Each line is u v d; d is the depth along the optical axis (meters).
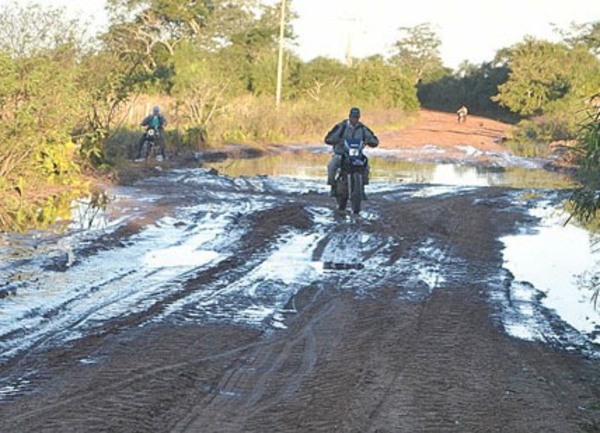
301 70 68.81
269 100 51.44
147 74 28.88
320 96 64.06
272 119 45.47
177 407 6.79
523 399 7.31
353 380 7.57
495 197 22.08
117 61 25.06
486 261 13.70
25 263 11.92
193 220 16.50
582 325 10.03
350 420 6.62
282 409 6.83
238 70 63.75
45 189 18.86
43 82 18.12
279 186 23.34
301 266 12.71
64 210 16.95
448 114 95.00
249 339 8.82
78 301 10.03
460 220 17.84
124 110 30.80
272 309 10.14
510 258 14.07
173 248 13.63
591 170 9.20
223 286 11.18
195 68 41.34
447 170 32.34
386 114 67.75
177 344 8.51
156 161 28.75
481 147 47.38
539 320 10.14
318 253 13.77
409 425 6.56
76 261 12.24
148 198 19.48
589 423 6.80
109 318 9.38
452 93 105.38
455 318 10.01
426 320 9.84
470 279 12.28
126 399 6.91
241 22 74.62
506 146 48.91
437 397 7.23
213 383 7.41
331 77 70.06
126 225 15.48
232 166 30.62
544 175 30.81
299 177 26.56
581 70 73.56
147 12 67.50
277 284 11.44
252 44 73.19
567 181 28.12
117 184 21.92
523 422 6.76
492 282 12.13
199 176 25.19
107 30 26.34
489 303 10.88
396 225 16.81
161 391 7.12
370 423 6.57
